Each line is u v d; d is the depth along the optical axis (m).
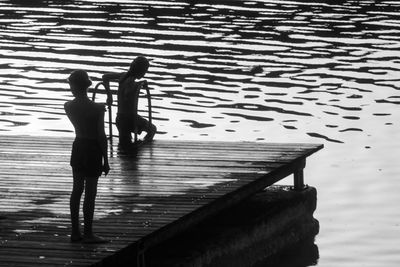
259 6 39.97
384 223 18.03
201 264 15.59
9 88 27.81
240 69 29.56
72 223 13.81
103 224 14.55
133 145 19.11
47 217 14.96
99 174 13.65
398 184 19.95
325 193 19.58
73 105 13.52
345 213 18.58
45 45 33.28
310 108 25.58
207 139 22.95
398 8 39.38
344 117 24.77
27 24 37.03
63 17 38.31
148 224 14.54
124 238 13.95
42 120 24.78
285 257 17.19
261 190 18.12
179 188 16.34
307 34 34.31
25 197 15.96
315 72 29.19
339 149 22.31
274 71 29.34
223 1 41.31
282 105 25.86
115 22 36.94
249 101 26.23
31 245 13.72
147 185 16.55
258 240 17.12
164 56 31.19
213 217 17.38
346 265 16.42
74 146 13.56
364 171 20.81
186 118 24.73
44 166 17.72
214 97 26.59
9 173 17.28
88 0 42.38
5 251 13.50
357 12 38.44
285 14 38.06
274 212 17.66
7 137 19.75
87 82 13.51
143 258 14.20
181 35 34.28
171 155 18.41
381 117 24.75
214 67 29.78
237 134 23.36
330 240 17.50
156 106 25.83
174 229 14.89
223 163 17.80
